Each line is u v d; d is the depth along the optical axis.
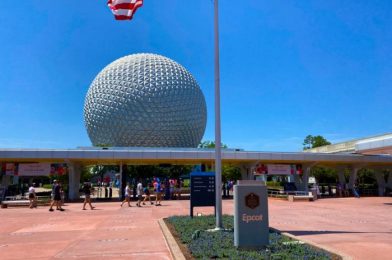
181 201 34.94
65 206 30.19
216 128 14.08
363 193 48.75
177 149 40.97
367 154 43.47
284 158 40.66
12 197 35.78
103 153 36.94
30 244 12.63
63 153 36.28
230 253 9.58
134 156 37.47
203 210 24.83
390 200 35.56
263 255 9.38
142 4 15.11
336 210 24.75
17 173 37.25
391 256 10.20
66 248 11.80
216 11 14.38
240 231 10.38
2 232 15.63
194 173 18.25
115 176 71.19
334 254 9.69
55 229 16.39
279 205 29.39
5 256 10.75
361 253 10.56
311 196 35.00
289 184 43.78
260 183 10.70
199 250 10.05
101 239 13.38
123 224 17.70
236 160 40.94
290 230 15.30
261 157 40.03
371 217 20.41
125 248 11.60
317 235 13.87
